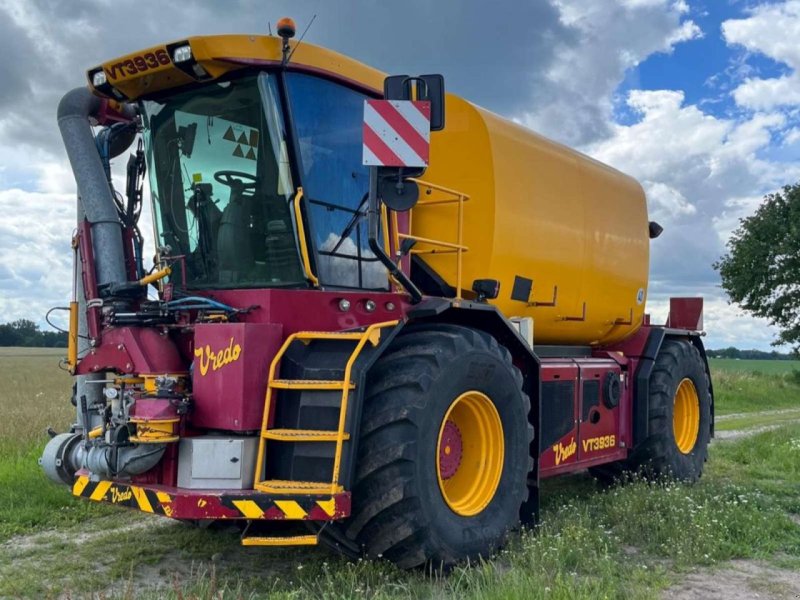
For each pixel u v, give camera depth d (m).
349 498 4.31
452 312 5.51
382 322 5.12
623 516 6.25
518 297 6.48
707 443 9.03
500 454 5.38
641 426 7.96
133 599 4.25
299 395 4.56
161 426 4.47
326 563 4.78
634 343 8.38
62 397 18.06
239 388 4.49
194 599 3.95
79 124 5.67
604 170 8.13
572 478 8.67
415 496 4.49
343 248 5.21
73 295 5.50
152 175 5.56
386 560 4.71
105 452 4.62
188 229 5.40
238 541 5.69
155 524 6.25
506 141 6.43
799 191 35.75
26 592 4.58
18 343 73.00
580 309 7.41
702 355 9.34
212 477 4.43
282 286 5.03
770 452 10.00
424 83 4.70
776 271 36.06
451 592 4.29
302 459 4.43
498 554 5.16
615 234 8.01
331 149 5.16
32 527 6.15
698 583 4.79
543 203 6.78
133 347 4.96
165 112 5.40
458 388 4.93
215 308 4.86
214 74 4.89
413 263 6.27
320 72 5.04
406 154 4.66
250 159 5.05
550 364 6.77
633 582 4.63
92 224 5.48
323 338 4.68
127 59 5.02
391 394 4.62
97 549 5.54
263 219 5.05
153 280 5.20
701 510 6.15
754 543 5.64
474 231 6.17
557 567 4.76
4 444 9.52
